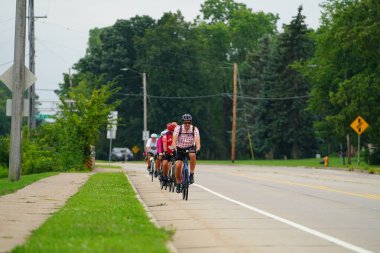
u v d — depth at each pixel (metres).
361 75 151.75
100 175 84.75
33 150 99.75
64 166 102.75
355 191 62.44
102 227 29.67
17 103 66.25
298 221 37.22
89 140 105.44
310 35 179.25
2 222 32.94
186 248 27.70
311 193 59.47
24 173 97.75
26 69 66.69
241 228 34.06
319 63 169.75
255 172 109.38
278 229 33.72
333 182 78.50
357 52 153.12
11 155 66.50
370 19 148.00
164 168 61.19
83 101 107.00
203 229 33.62
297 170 122.94
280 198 53.47
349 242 29.50
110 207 40.38
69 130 103.88
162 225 35.06
